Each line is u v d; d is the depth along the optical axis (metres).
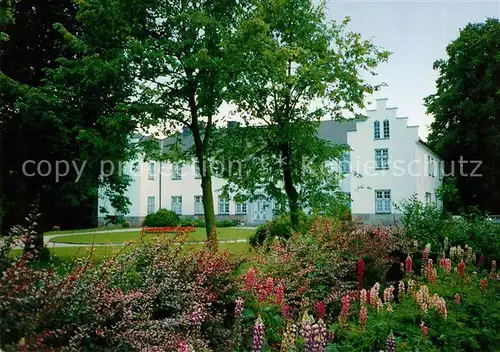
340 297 5.64
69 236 23.72
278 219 12.92
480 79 30.56
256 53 11.11
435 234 9.48
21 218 12.15
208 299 4.51
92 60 10.56
